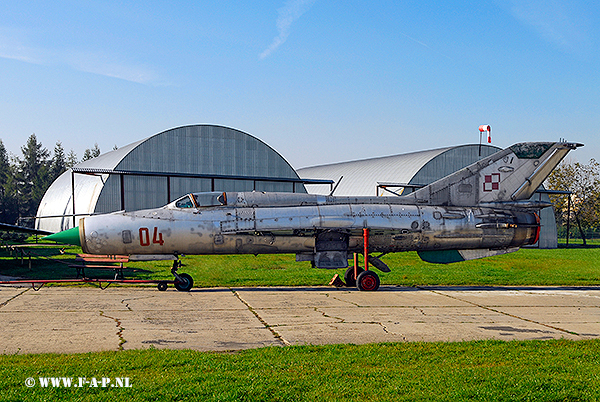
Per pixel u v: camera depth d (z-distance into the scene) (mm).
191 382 5867
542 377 6219
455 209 17031
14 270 18797
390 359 6996
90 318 9945
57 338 8195
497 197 17453
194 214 15492
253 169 38812
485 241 16938
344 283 16234
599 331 9445
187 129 36562
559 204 54062
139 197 34219
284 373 6254
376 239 16203
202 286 15484
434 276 18734
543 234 42094
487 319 10516
